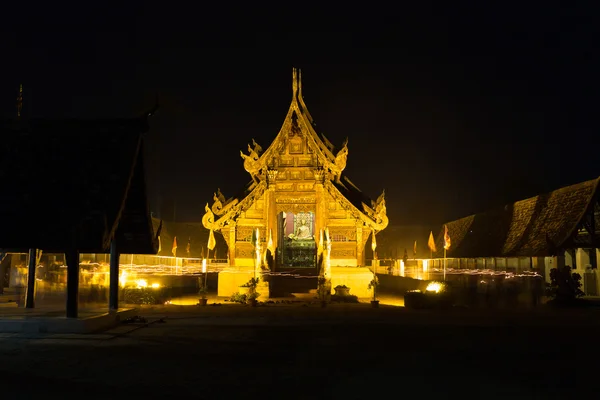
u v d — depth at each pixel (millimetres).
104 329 15070
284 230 38344
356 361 10727
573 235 25328
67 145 15445
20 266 29906
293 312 21547
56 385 8531
